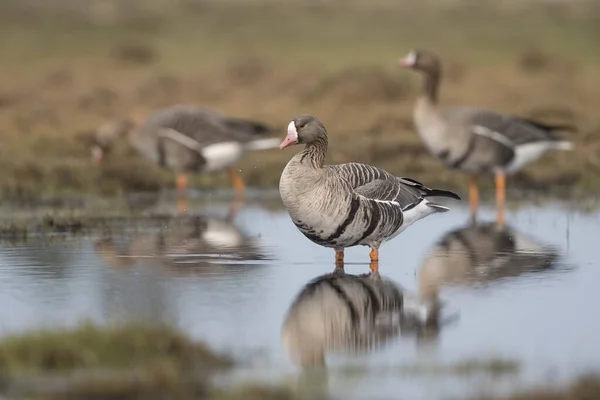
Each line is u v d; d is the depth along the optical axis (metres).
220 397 8.98
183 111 22.22
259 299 12.60
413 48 40.78
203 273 14.07
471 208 20.20
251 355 10.30
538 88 33.53
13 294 12.74
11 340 10.08
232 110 30.23
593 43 42.16
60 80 34.44
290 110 30.22
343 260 14.77
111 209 19.97
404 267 14.52
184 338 10.26
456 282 13.57
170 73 35.47
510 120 20.84
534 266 14.54
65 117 29.36
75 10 48.69
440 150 20.91
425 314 11.96
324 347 10.64
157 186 22.80
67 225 17.86
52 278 13.70
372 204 13.94
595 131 26.94
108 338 9.98
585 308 12.20
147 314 11.73
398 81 32.09
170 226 18.00
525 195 21.78
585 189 22.27
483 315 11.90
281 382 9.47
